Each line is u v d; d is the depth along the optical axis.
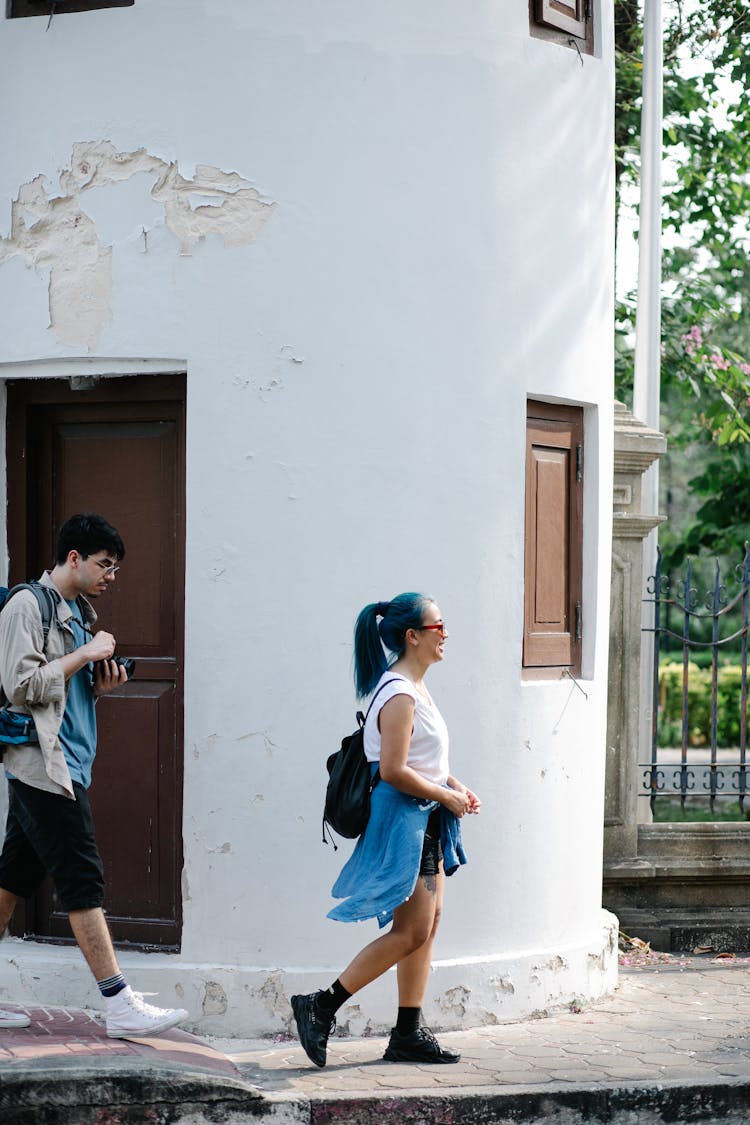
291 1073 5.36
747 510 20.62
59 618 5.22
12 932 6.43
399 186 6.08
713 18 11.83
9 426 6.51
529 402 6.58
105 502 6.43
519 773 6.34
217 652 6.01
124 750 6.36
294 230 6.01
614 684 8.00
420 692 5.34
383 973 5.64
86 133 6.16
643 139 9.34
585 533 6.95
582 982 6.54
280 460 6.00
